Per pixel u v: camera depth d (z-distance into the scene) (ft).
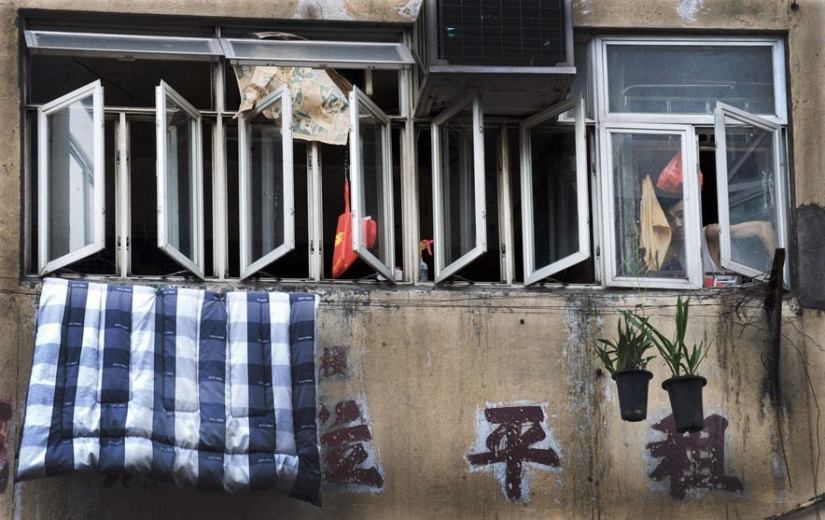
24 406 40.27
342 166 44.50
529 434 42.60
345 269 43.80
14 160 42.65
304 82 44.52
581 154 44.14
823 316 44.60
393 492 41.78
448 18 43.09
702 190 46.85
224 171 44.01
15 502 40.27
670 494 42.60
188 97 46.03
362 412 42.19
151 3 44.39
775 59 46.70
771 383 43.73
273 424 39.60
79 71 45.39
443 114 44.55
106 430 38.47
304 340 40.52
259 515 41.11
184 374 39.58
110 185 43.80
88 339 39.32
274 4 44.93
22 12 43.86
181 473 38.68
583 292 44.14
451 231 43.91
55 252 42.32
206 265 44.14
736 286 44.32
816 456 43.39
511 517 41.98
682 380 40.40
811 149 45.80
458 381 42.75
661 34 46.42
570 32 43.42
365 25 45.37
